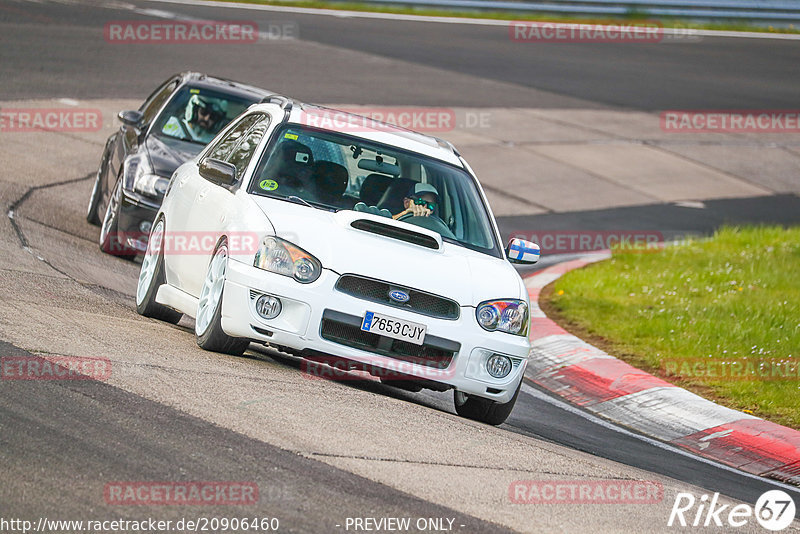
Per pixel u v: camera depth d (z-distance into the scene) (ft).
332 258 83.61
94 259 127.75
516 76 370.12
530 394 111.24
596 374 116.26
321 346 82.48
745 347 128.36
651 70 419.95
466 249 92.99
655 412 106.83
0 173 166.09
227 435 65.10
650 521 66.08
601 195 258.16
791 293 161.48
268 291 82.38
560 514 63.62
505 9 472.85
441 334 84.02
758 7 538.06
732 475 89.81
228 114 144.66
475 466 69.92
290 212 87.97
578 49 438.81
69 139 203.41
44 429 60.54
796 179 313.12
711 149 326.44
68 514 50.57
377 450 68.39
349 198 92.89
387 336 83.05
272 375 83.05
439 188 97.19
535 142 294.25
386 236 88.48
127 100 241.96
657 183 280.92
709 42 496.23
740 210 266.57
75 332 83.46
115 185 136.05
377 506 58.29
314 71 314.35
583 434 95.45
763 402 109.81
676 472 85.92
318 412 74.18
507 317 87.10
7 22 298.35
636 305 148.66
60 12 325.83
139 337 87.15
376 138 99.71
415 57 366.63
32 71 249.55
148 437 62.18
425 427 77.20
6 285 96.53
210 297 88.28
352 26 403.34
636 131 329.72
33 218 141.90
